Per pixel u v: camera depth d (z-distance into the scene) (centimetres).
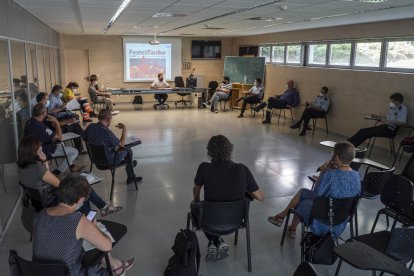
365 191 344
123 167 548
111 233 254
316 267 300
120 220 379
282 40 1066
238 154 643
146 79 1341
